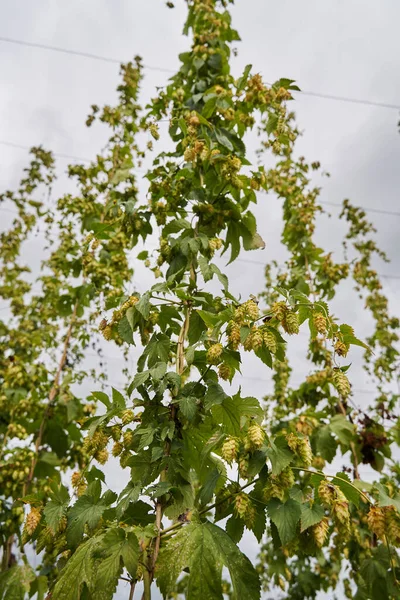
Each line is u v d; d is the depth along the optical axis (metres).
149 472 2.10
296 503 1.86
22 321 5.34
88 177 5.43
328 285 5.21
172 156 3.24
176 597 4.85
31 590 2.87
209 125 2.99
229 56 3.96
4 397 4.34
